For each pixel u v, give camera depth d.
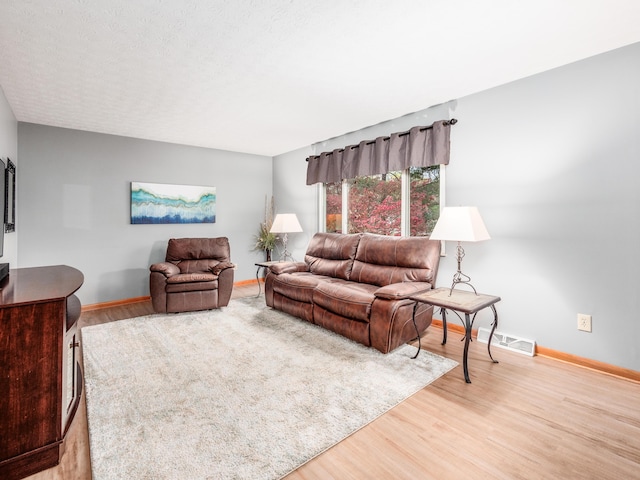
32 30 1.95
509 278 2.85
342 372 2.33
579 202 2.46
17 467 1.38
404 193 3.70
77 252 4.02
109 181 4.24
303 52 2.25
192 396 2.02
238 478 1.37
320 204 4.87
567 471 1.42
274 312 3.84
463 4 1.76
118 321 3.51
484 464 1.46
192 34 2.02
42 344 1.43
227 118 3.67
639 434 1.66
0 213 2.28
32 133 3.72
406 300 2.68
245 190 5.56
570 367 2.44
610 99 2.30
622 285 2.29
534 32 2.04
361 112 3.51
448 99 3.17
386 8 1.78
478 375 2.31
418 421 1.77
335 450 1.55
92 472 1.40
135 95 2.97
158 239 4.65
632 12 1.84
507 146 2.83
